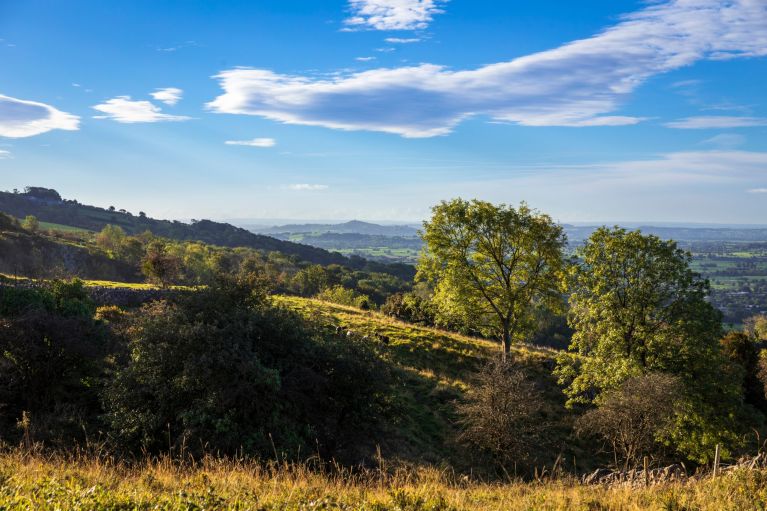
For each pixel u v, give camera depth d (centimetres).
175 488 830
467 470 2038
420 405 2662
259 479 946
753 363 4075
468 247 3522
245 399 1644
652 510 848
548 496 991
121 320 2614
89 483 794
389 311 5847
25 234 9350
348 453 1773
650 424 1914
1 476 749
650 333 2698
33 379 1733
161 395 1595
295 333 1997
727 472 1100
